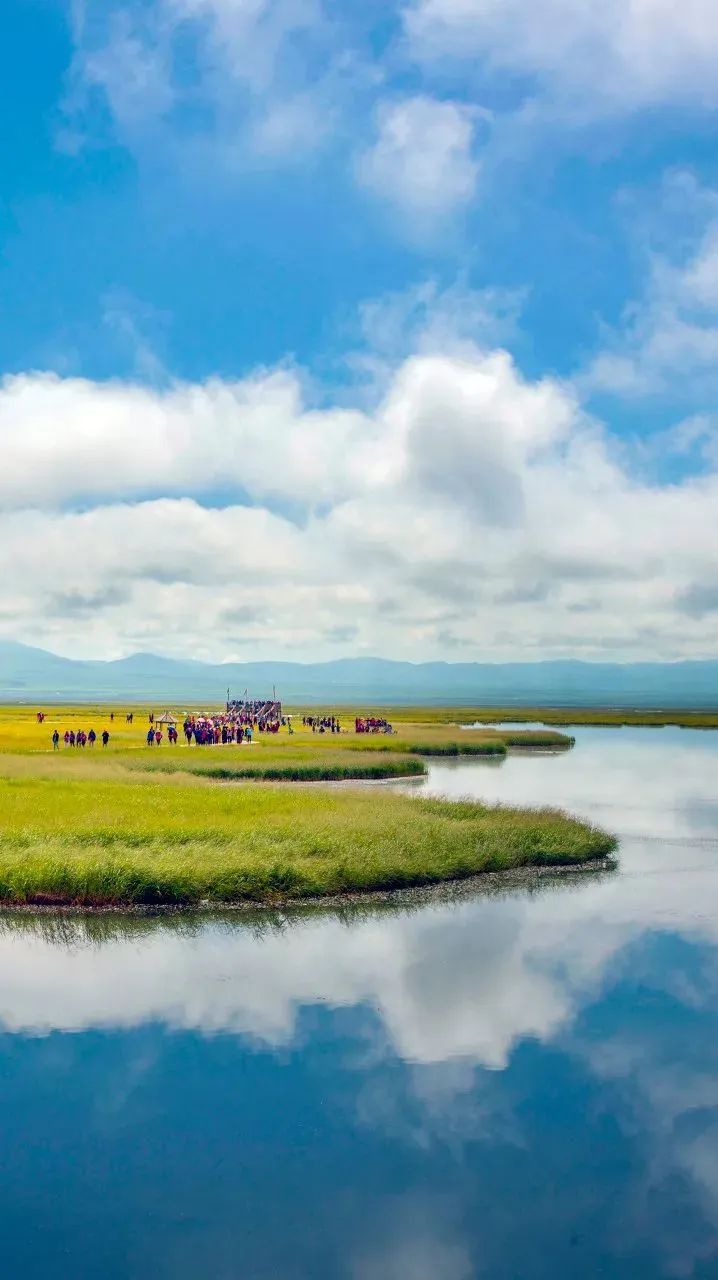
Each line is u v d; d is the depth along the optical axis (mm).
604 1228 12445
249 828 34938
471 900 29672
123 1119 15125
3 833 33094
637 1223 12570
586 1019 19453
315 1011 19766
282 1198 13031
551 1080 16625
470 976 22047
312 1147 14344
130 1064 17109
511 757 99312
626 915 27766
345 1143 14461
